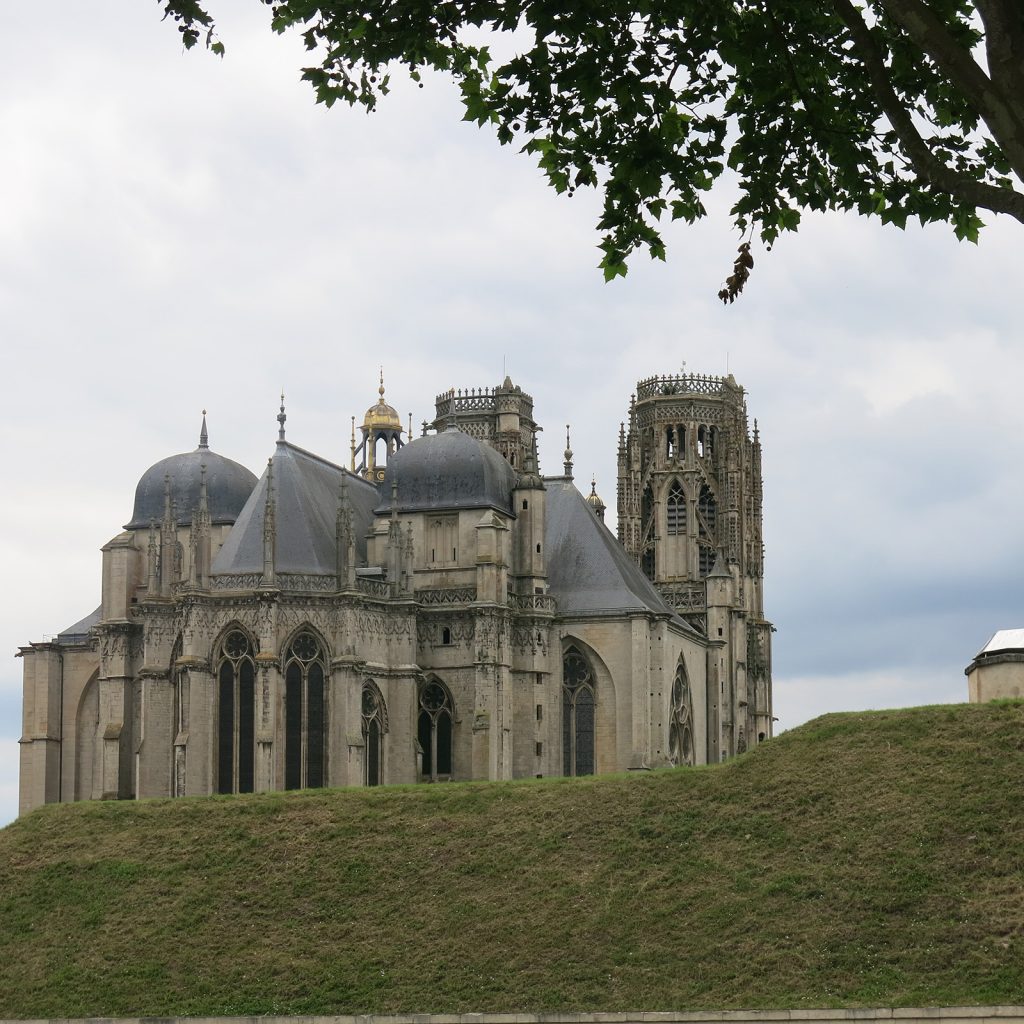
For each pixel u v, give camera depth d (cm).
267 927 12431
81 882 13400
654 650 19650
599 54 4678
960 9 4384
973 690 15412
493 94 4816
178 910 12800
